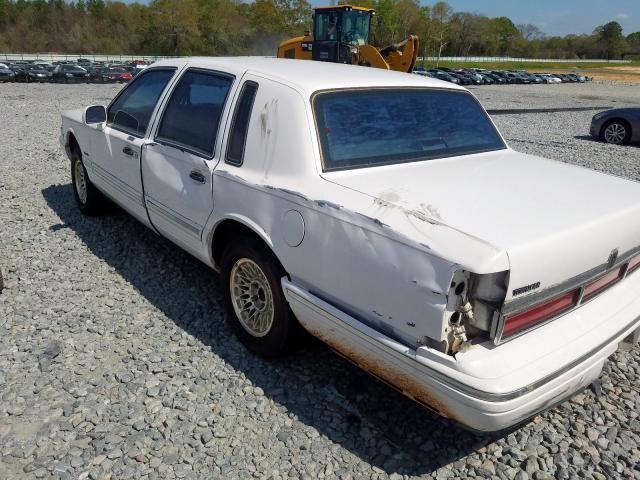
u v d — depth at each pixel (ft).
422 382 7.52
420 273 7.23
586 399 10.21
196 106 11.97
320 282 8.82
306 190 9.02
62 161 26.89
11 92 70.08
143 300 13.16
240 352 11.19
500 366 7.11
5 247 16.06
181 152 11.83
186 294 13.51
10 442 8.60
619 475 8.48
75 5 295.69
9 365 10.50
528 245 7.04
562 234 7.47
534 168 10.78
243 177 10.11
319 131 9.64
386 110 10.82
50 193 21.36
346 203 8.36
